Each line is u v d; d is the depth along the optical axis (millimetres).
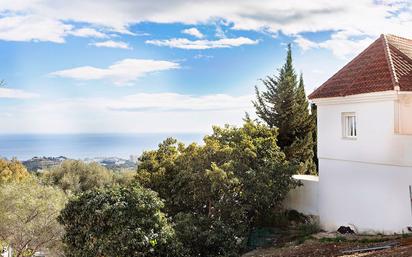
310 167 31953
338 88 21328
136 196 18625
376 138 19328
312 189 23469
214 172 20984
